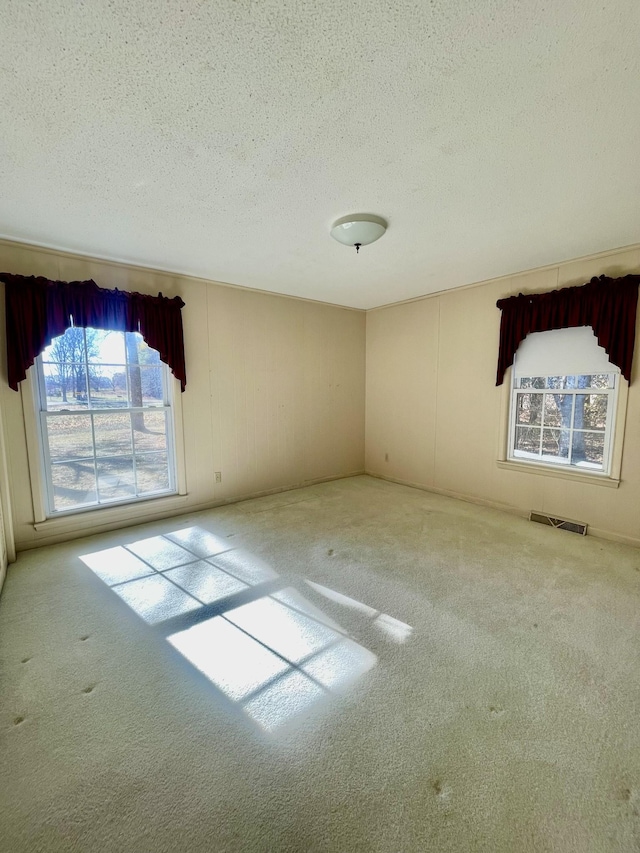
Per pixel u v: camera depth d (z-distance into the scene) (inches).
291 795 47.4
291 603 89.6
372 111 58.4
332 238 109.4
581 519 132.9
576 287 126.3
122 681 66.0
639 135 64.3
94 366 129.0
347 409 208.7
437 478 181.0
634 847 41.6
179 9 42.1
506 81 52.4
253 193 84.0
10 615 84.7
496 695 62.7
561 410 137.6
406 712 59.5
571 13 42.8
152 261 129.2
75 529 126.1
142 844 42.2
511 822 44.2
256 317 167.8
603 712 59.3
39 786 48.3
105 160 71.2
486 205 90.3
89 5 41.5
